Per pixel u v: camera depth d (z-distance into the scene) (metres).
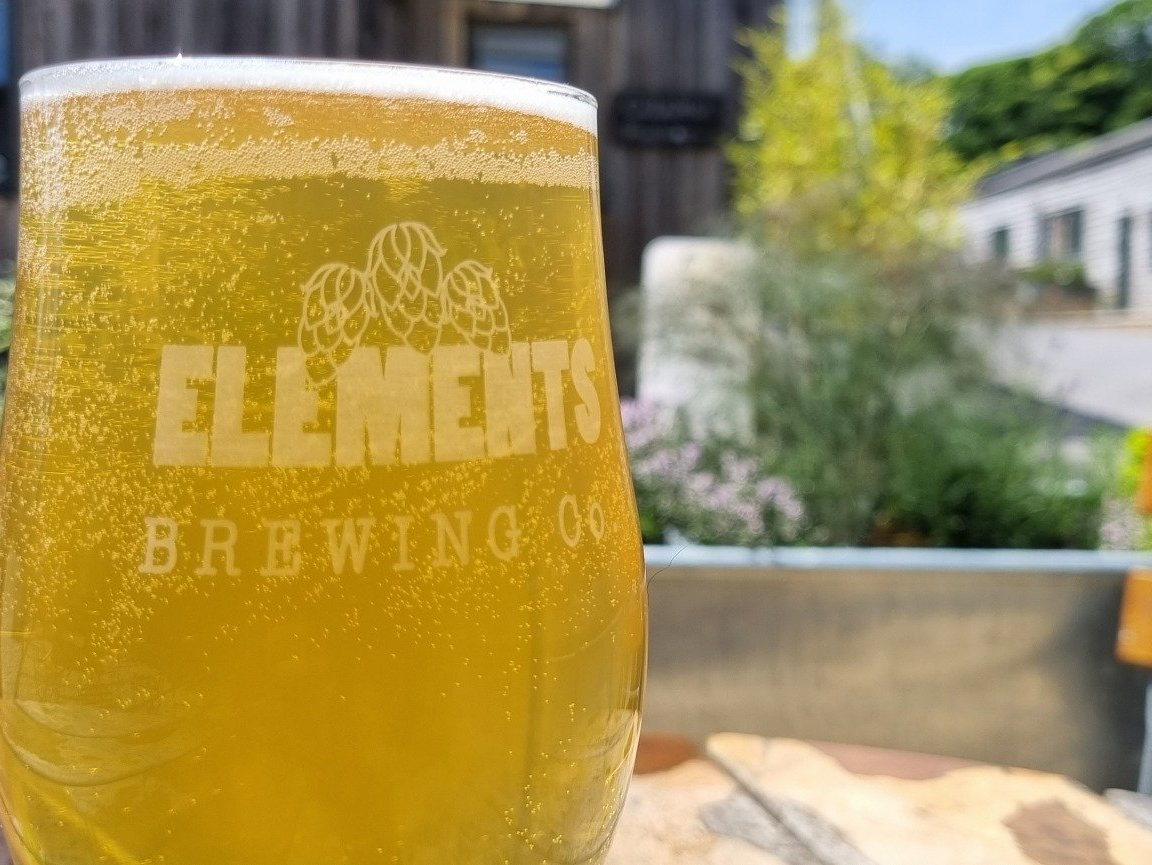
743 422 2.95
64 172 0.30
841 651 1.93
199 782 0.27
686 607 1.90
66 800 0.29
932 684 1.95
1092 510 3.10
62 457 0.29
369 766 0.28
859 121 5.62
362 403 0.28
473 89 0.30
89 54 4.58
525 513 0.30
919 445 2.96
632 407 2.83
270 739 0.27
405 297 0.29
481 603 0.29
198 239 0.28
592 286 0.34
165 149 0.29
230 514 0.28
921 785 0.67
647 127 5.12
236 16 4.68
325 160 0.28
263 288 0.28
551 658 0.30
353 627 0.28
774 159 5.30
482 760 0.29
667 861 0.56
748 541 2.42
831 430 2.83
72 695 0.28
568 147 0.33
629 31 5.13
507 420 0.30
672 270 3.36
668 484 2.49
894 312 2.92
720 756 0.71
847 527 2.77
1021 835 0.60
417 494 0.28
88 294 0.29
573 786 0.31
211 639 0.27
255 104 0.28
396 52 4.94
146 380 0.28
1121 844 0.59
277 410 0.28
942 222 5.11
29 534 0.30
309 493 0.28
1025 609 1.95
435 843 0.29
